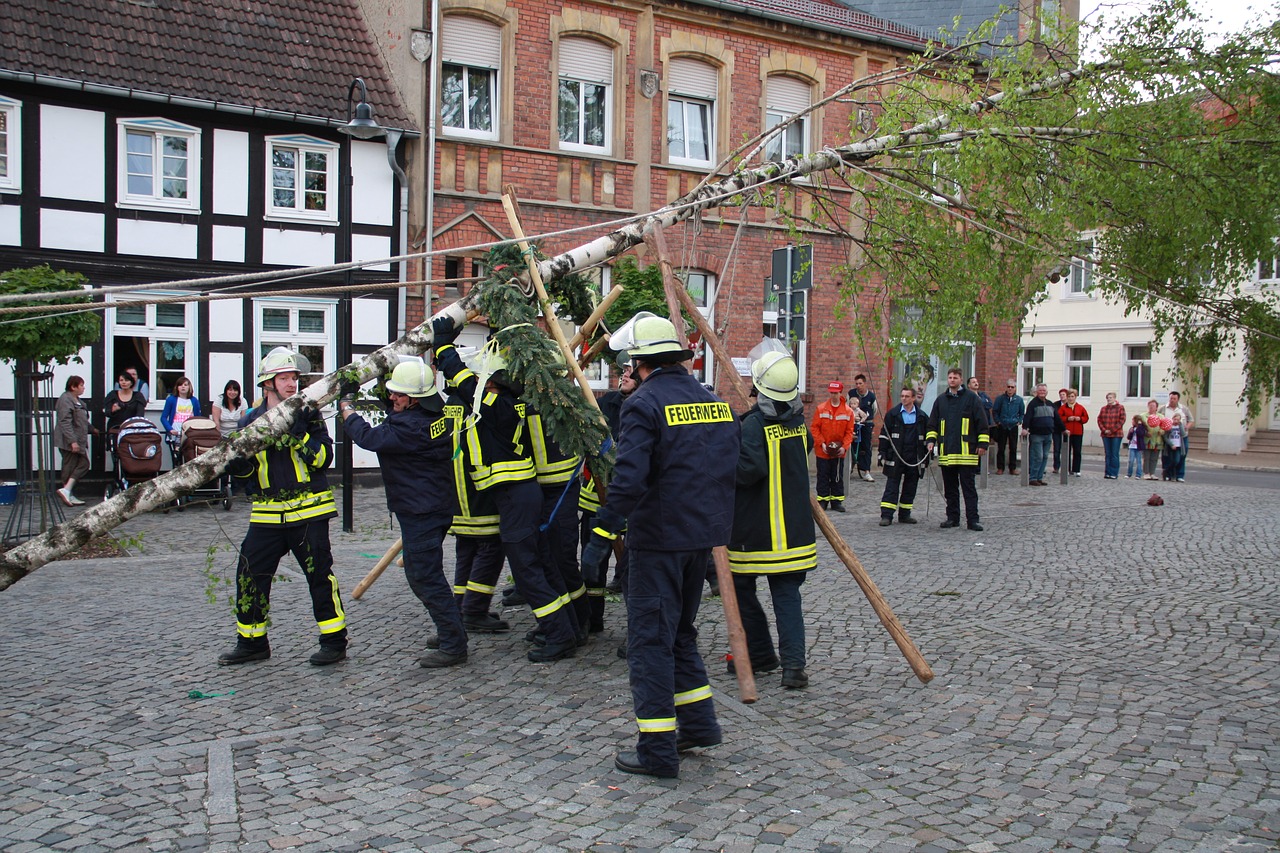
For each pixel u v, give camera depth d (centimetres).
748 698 527
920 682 620
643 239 794
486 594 755
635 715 527
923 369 971
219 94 1587
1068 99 883
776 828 418
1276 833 412
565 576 714
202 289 1622
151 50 1585
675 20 1927
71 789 463
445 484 669
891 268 963
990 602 852
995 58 909
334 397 667
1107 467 2284
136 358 1592
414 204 1723
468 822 426
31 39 1500
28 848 404
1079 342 3556
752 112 2019
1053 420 1986
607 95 1898
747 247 1950
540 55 1808
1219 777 469
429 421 660
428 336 688
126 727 548
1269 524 1368
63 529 613
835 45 2081
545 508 702
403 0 1702
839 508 1509
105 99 1541
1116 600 859
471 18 1766
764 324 1981
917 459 1349
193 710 577
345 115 1659
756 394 617
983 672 643
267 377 675
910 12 2436
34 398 1140
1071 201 900
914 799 448
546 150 1811
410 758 501
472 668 661
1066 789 457
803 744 516
